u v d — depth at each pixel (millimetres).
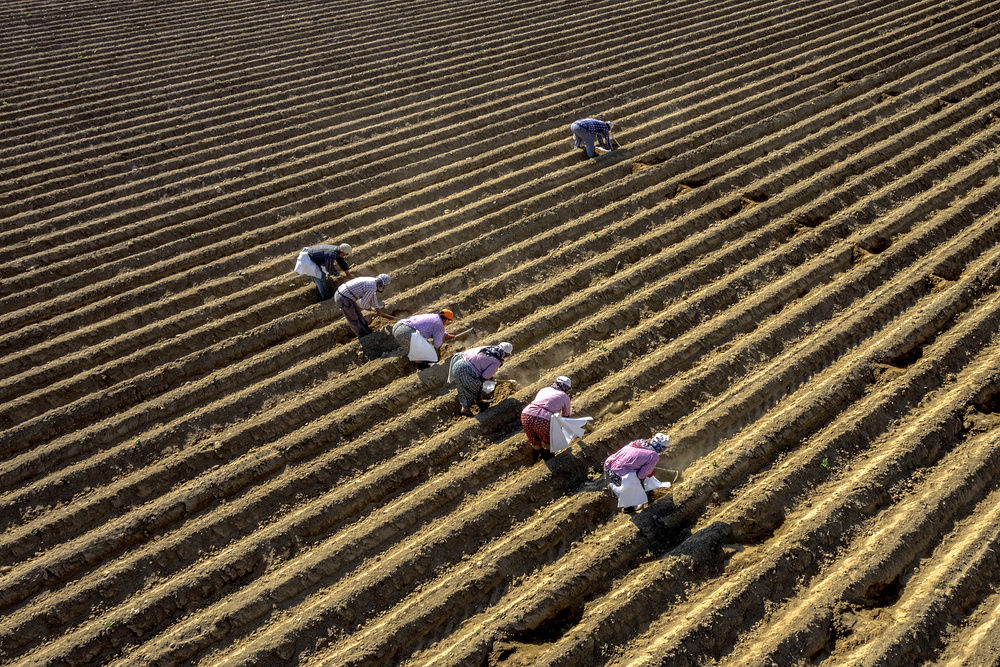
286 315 7465
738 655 4824
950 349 6664
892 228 8164
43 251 8117
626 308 7363
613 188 9023
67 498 5852
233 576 5418
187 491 5852
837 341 6879
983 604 4984
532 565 5434
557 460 6016
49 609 5152
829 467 5891
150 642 5090
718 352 6977
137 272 7840
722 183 9031
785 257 7867
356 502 5832
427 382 6738
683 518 5637
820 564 5285
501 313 7395
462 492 5914
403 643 5031
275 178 9359
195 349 7086
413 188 9266
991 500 5605
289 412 6426
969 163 9227
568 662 4812
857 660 4695
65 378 6750
